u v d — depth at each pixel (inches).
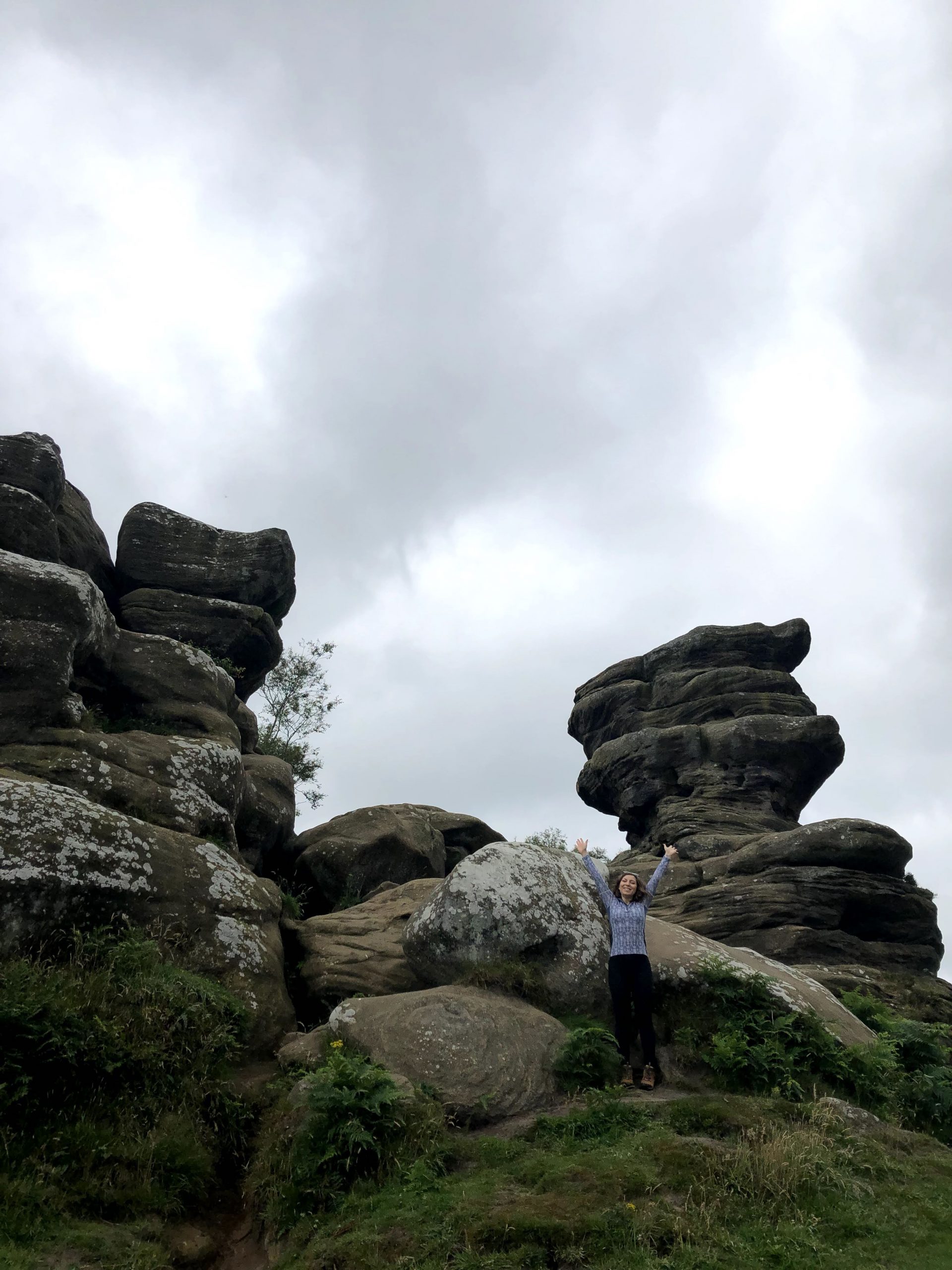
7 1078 309.3
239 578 856.9
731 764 1037.8
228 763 592.1
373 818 754.2
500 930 447.2
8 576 558.3
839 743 1033.5
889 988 712.4
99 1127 316.5
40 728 534.9
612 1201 277.9
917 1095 401.7
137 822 473.4
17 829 420.5
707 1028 420.8
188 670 682.2
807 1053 401.7
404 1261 257.8
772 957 762.8
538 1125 342.0
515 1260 253.3
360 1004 408.2
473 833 834.2
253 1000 437.7
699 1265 248.7
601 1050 383.2
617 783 1109.7
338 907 692.7
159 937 434.6
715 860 875.4
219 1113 355.6
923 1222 278.1
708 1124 330.6
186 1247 290.2
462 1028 382.6
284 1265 278.4
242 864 535.5
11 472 688.4
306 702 1359.5
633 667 1212.5
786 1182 287.0
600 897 478.0
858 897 794.8
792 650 1162.0
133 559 837.8
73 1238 267.9
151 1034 360.8
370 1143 313.3
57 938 408.5
